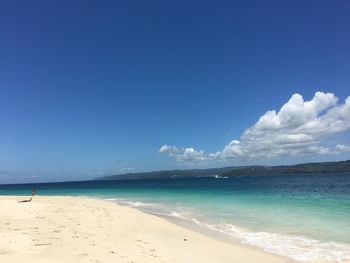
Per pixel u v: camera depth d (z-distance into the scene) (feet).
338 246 45.68
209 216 78.54
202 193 170.81
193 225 66.39
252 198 124.16
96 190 278.46
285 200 110.01
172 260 39.17
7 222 59.16
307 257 41.19
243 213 81.41
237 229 60.70
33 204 92.73
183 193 182.19
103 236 50.14
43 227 54.95
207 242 50.03
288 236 53.06
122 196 172.04
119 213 80.18
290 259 40.65
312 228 58.49
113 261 36.96
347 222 63.26
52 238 46.39
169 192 196.95
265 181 332.19
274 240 50.65
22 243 42.65
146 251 42.57
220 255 42.50
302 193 142.10
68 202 106.52
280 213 78.23
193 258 40.68
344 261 39.09
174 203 118.21
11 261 34.50
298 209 84.17
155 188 270.87
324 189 165.68
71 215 71.67
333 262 38.93
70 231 52.42
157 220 70.79
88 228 56.39
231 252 44.09
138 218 72.49
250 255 42.63
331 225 60.54
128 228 59.00
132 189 269.85
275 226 61.87
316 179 311.06
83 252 39.78
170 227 62.59
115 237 50.14
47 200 114.01
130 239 49.52
